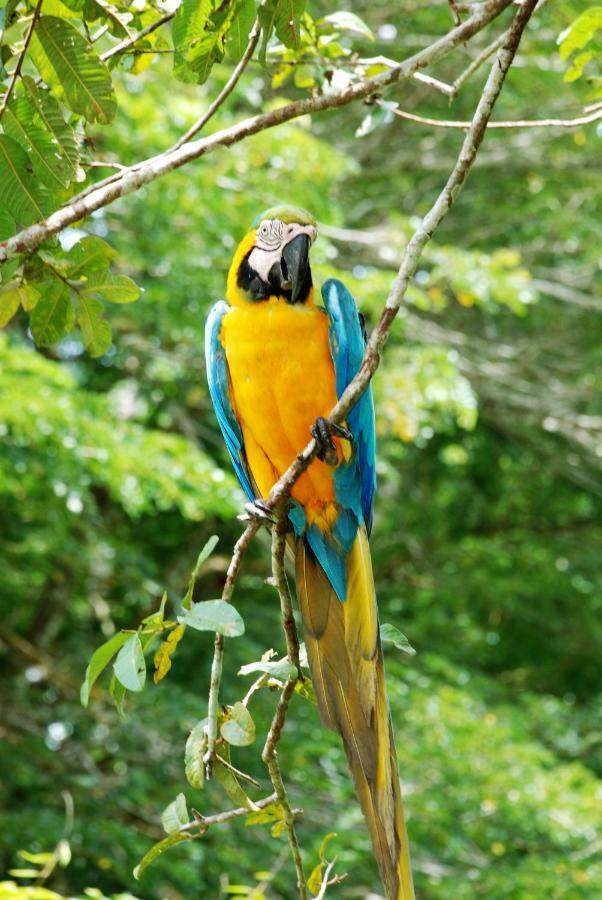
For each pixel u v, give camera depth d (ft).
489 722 43.60
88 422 35.65
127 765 44.27
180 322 40.93
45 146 13.01
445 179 60.34
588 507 72.13
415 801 38.04
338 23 17.15
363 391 13.05
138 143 37.14
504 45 13.30
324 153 41.47
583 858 37.78
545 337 64.69
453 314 63.36
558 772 42.14
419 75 16.42
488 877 37.04
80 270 13.88
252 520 13.67
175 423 50.96
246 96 41.22
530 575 64.59
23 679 48.60
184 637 47.96
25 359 36.65
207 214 39.37
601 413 63.16
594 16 16.37
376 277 43.75
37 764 42.29
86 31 13.26
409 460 66.69
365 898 39.17
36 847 37.68
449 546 65.92
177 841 12.71
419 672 51.03
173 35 13.35
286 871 37.76
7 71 13.58
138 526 57.21
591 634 64.69
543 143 58.23
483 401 61.98
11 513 46.21
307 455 13.76
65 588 52.37
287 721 42.01
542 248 62.13
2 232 13.71
